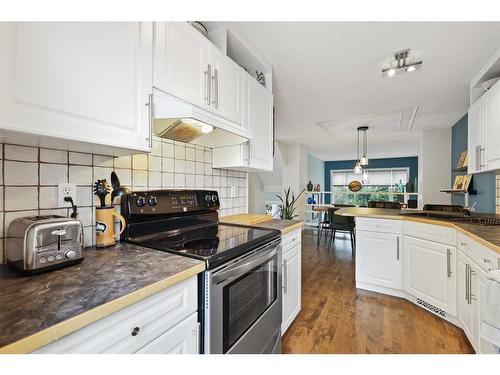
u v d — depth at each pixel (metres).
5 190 0.87
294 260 1.89
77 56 0.79
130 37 0.97
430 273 2.03
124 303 0.61
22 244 0.75
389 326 1.84
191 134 1.50
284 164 5.71
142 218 1.24
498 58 1.82
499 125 1.78
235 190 2.24
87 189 1.11
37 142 0.85
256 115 1.89
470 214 2.41
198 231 1.46
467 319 1.62
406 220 2.27
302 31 1.61
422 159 4.32
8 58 0.64
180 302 0.80
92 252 1.01
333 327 1.82
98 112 0.85
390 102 2.91
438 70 2.11
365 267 2.53
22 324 0.49
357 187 5.54
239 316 1.08
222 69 1.50
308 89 2.54
